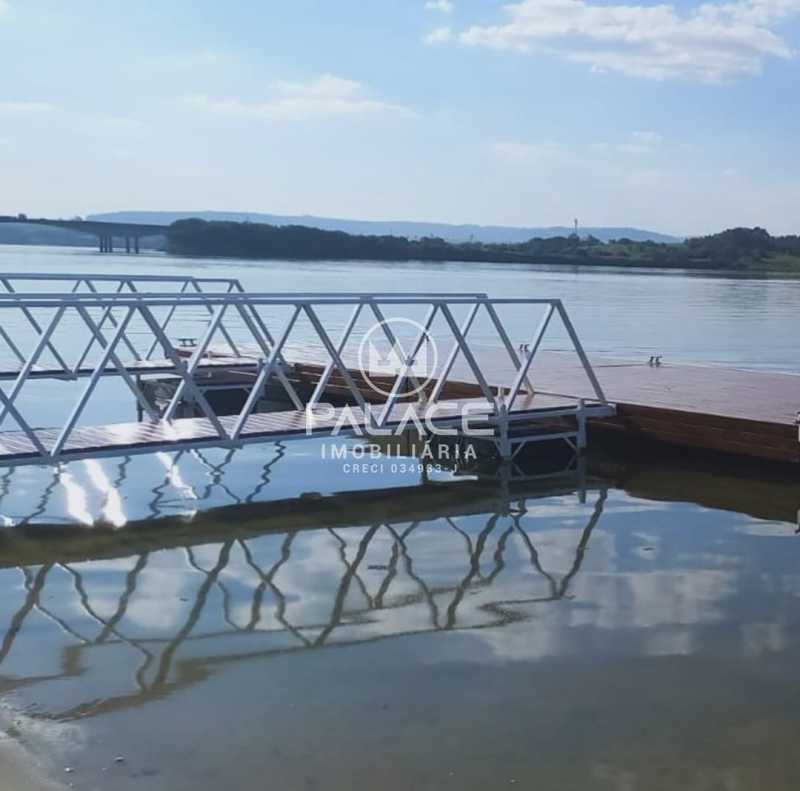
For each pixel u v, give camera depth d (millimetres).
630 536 6160
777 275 75250
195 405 11297
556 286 44750
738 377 10906
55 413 10586
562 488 7477
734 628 4582
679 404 8766
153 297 7000
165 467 8055
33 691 3893
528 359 8461
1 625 4625
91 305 6652
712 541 6035
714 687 3945
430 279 48906
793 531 6242
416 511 6816
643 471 8055
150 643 4406
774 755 3422
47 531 6230
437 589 5164
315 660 4215
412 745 3473
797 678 4035
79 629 4582
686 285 51188
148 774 3273
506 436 8367
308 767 3326
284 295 7496
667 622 4664
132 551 5844
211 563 5617
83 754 3402
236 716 3686
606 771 3309
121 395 11914
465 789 3199
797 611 4809
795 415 8086
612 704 3791
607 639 4445
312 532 6281
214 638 4469
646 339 19953
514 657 4242
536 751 3436
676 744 3492
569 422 8828
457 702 3805
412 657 4242
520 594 5078
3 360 14508
